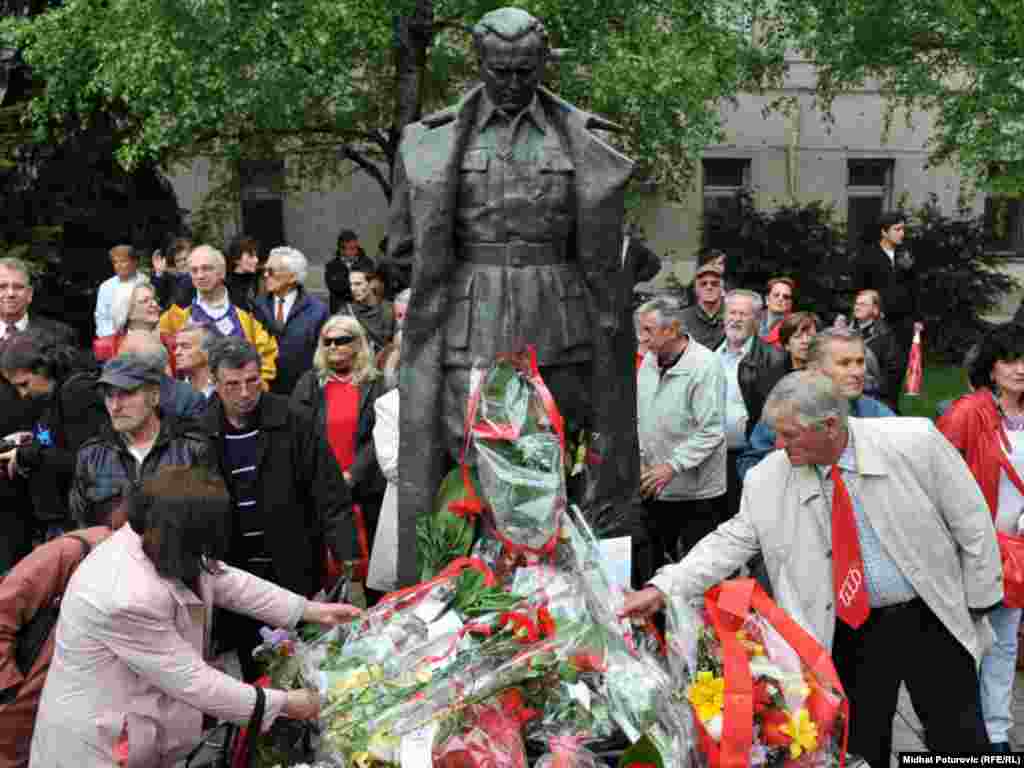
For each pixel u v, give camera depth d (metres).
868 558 3.43
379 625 3.35
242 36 10.67
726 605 3.32
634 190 12.46
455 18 12.27
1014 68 11.98
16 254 12.73
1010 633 4.31
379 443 4.55
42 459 4.79
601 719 3.05
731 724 3.07
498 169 3.40
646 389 5.46
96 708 3.07
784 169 20.16
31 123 13.55
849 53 13.38
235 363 4.12
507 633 3.15
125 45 10.65
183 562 3.06
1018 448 4.49
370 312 8.62
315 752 3.21
